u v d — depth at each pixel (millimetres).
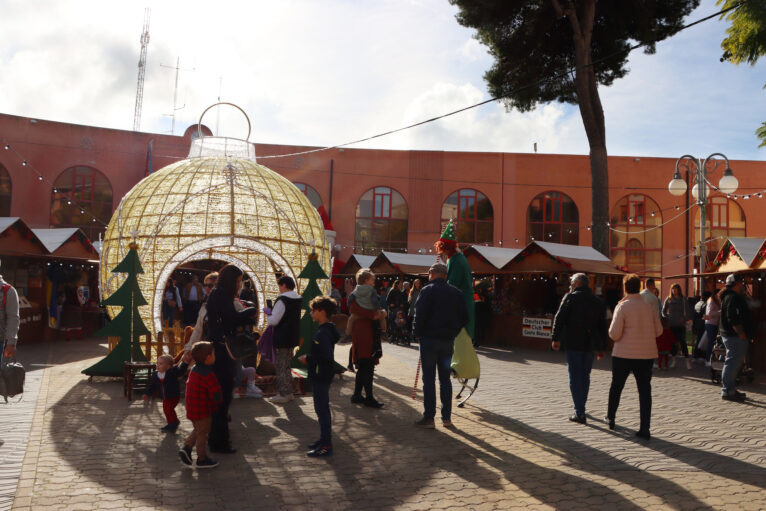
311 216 11344
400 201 32031
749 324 8453
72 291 16047
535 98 21766
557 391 8992
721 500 4402
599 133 19531
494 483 4727
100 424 6367
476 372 7672
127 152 29328
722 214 31266
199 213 10070
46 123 28016
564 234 31719
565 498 4402
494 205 31812
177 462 5145
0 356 6633
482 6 19922
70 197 28375
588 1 19188
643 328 6324
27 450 5328
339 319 7867
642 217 31516
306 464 5156
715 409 7852
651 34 19500
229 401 5496
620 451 5703
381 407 7574
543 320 15695
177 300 16281
